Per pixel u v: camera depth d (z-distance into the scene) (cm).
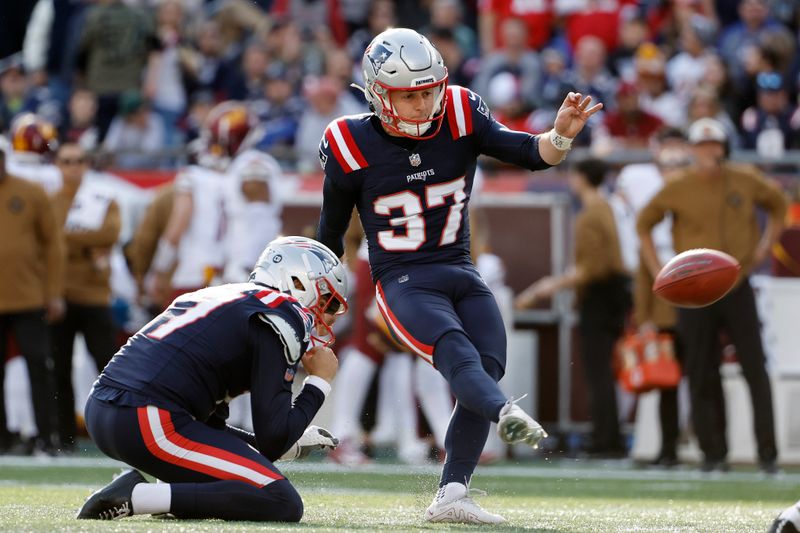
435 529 1455
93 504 1461
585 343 3106
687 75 4078
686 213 2786
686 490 2367
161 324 1511
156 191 3497
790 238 3150
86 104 4200
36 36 4800
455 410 1622
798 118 3675
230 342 1481
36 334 2905
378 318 2805
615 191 3359
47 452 2912
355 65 4438
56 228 2925
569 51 4359
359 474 2583
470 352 1519
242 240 3016
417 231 1609
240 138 3106
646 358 2881
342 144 1603
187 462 1460
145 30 4269
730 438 3094
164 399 1466
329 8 4631
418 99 1548
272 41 4378
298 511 1477
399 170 1595
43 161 3216
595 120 3744
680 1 4294
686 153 3069
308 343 1505
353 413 2908
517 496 2216
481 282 1630
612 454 3120
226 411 1566
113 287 3412
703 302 1583
